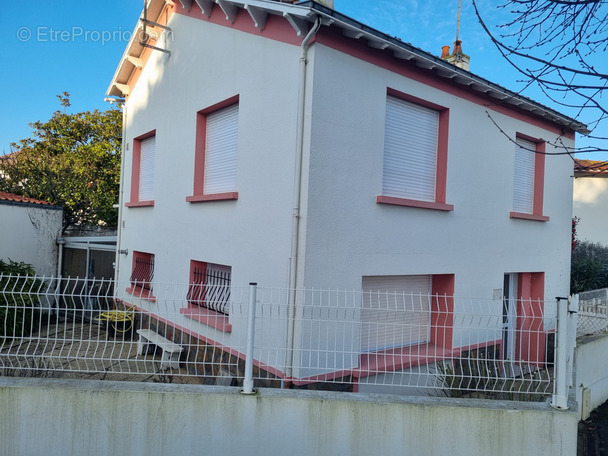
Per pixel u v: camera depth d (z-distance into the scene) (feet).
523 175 27.58
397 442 11.91
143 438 11.87
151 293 27.37
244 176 19.84
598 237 49.37
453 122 22.21
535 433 12.02
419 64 20.10
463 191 22.75
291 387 16.19
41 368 13.16
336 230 17.22
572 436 12.01
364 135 18.22
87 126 61.00
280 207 17.62
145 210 29.43
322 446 11.93
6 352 13.12
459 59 29.63
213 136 23.40
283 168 17.58
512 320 16.63
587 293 24.09
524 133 26.53
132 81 32.78
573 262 39.52
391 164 20.21
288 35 17.66
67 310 13.42
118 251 33.37
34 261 37.88
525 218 26.22
